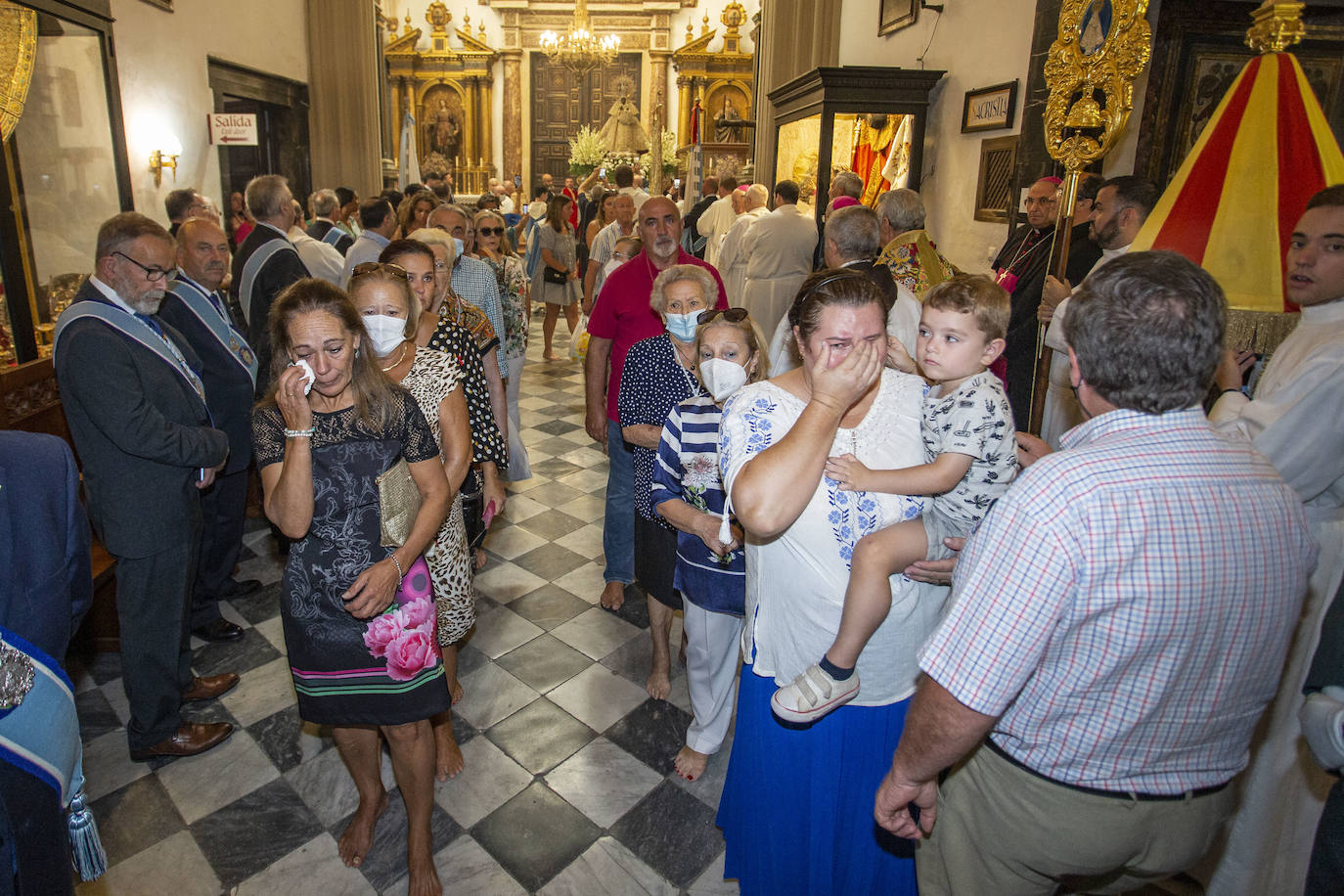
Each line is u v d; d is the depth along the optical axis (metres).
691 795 2.43
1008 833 1.29
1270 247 2.03
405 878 2.12
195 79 6.99
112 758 2.55
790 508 1.39
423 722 1.97
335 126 9.38
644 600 3.60
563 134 17.52
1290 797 1.82
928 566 1.52
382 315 2.08
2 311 4.10
